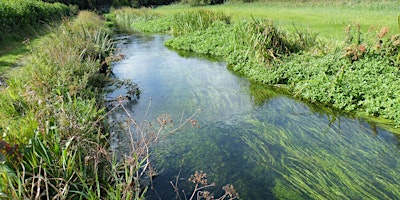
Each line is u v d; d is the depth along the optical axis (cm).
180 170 451
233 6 3722
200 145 521
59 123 403
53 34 1091
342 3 2736
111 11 4431
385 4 2303
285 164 461
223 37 1334
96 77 787
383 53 743
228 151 501
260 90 811
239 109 684
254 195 397
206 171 449
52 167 334
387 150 493
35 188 314
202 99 753
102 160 388
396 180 416
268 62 917
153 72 1027
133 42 1698
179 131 571
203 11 1767
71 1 4672
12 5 1583
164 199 391
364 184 409
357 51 748
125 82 856
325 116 633
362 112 625
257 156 484
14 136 338
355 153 487
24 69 704
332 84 693
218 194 399
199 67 1083
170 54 1334
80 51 952
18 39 1344
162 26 2191
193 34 1566
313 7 2805
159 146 514
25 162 309
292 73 820
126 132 546
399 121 560
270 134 556
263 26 1004
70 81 647
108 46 1282
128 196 318
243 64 1010
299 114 647
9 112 475
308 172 438
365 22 1562
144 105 715
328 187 404
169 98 763
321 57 864
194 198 392
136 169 374
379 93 633
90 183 343
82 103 529
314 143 521
